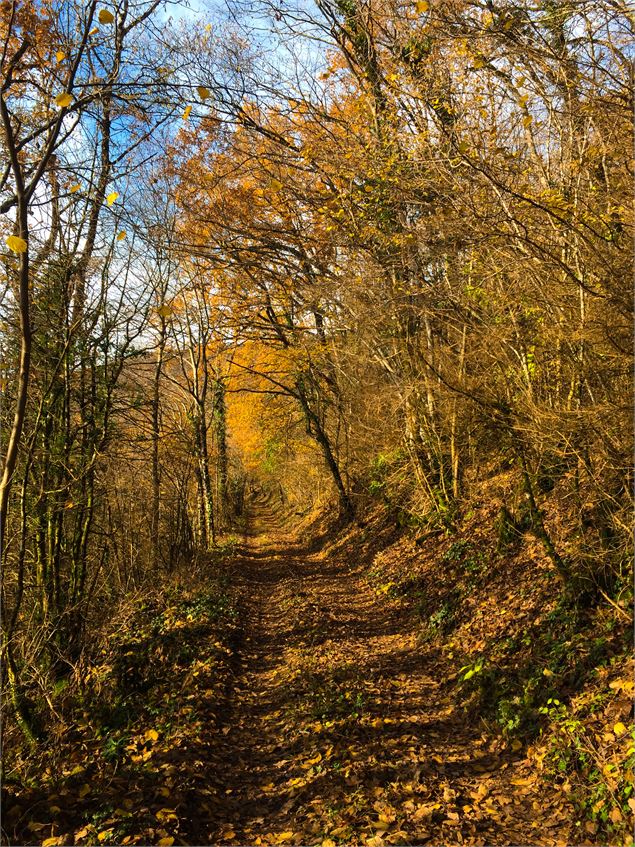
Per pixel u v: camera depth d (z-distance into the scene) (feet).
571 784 13.64
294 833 13.94
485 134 22.91
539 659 19.63
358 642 29.81
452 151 22.13
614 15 18.37
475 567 30.48
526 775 15.05
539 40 19.76
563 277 21.07
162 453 44.11
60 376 27.25
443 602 29.99
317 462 78.59
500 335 23.06
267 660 29.07
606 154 20.43
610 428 19.71
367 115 31.68
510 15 20.07
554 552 22.58
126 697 22.39
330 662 26.35
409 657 26.55
